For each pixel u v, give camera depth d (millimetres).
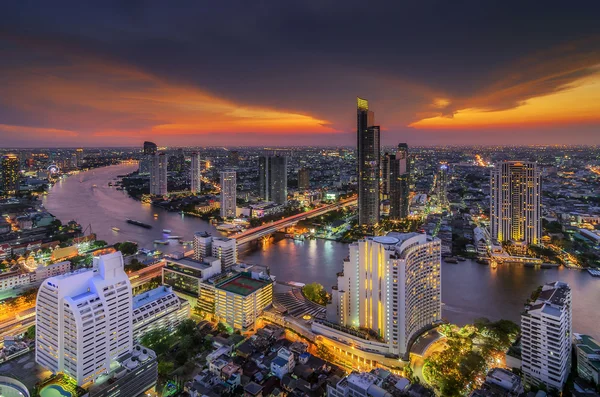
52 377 198375
